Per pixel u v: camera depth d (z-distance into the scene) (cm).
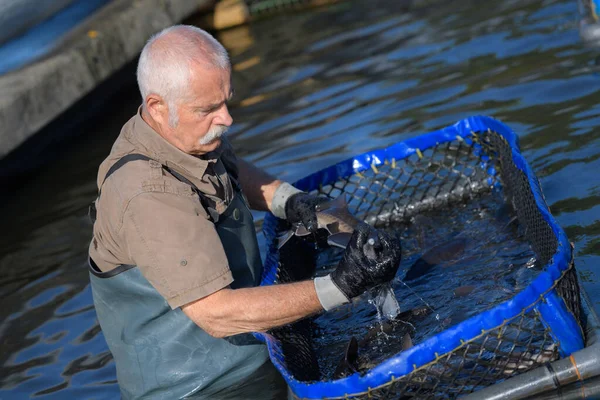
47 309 705
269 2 1556
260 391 502
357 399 428
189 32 459
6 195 1058
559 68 902
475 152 680
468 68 994
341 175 679
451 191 686
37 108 1047
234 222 508
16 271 815
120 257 481
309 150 879
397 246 448
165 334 504
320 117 976
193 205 461
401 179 728
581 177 654
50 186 1050
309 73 1171
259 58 1324
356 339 520
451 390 440
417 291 570
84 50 1149
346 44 1261
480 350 434
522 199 579
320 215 575
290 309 446
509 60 977
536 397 413
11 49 1202
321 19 1455
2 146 995
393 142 838
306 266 642
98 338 634
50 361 615
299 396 442
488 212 650
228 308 449
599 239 561
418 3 1381
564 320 423
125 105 1298
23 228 934
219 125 468
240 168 613
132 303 499
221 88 458
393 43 1195
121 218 458
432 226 662
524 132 770
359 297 580
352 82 1073
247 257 518
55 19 1281
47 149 1184
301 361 509
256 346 522
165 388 514
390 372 420
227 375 515
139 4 1305
